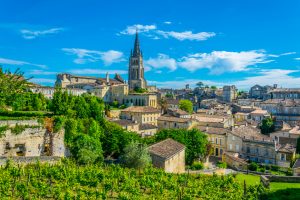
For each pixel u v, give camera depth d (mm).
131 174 51562
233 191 51250
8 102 73812
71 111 70000
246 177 73000
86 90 155750
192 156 80312
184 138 80875
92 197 38250
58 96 70625
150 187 45844
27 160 47281
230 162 88875
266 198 46156
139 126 111000
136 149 59469
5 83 72125
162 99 187625
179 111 137500
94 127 68812
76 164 56250
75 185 41688
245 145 96875
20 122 54906
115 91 162000
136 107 131125
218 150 102375
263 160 93250
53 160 50125
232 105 187875
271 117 142000
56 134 59656
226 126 116062
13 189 36594
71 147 60812
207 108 183875
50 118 59375
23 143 54688
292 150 90625
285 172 83188
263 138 96812
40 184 38438
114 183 44062
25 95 82000
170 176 53312
